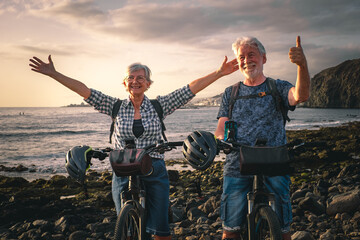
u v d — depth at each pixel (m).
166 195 3.34
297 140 2.59
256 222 2.65
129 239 2.75
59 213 6.96
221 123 3.40
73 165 2.69
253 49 3.17
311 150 21.20
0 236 5.54
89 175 15.48
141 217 2.92
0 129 61.88
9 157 26.25
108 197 8.80
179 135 45.00
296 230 5.23
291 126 62.66
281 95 3.14
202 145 2.41
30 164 22.22
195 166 2.45
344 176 9.95
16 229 5.99
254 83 3.27
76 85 3.39
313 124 68.25
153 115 3.38
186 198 8.84
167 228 3.34
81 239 5.30
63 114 156.38
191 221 6.14
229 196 3.23
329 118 98.69
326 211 5.86
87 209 7.21
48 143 39.22
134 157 2.70
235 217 3.20
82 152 2.76
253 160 2.47
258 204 2.68
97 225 5.64
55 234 5.66
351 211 5.59
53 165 21.55
